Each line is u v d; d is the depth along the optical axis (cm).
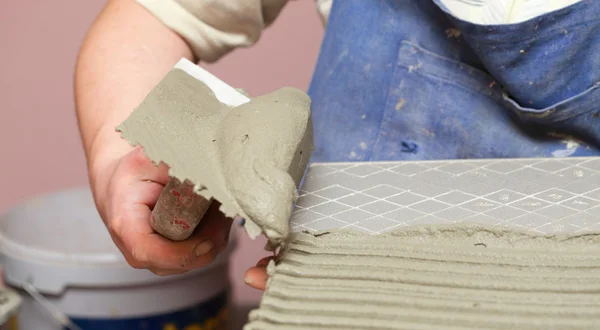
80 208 159
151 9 93
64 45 180
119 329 136
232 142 60
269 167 56
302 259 59
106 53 90
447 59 89
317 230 64
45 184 191
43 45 179
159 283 135
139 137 57
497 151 88
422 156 92
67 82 182
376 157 93
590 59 79
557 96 82
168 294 136
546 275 56
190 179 54
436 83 90
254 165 56
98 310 134
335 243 62
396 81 92
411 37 91
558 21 78
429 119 91
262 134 60
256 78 177
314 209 68
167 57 92
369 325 50
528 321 50
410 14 90
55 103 184
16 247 134
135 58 89
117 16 94
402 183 74
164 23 94
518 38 79
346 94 94
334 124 95
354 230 64
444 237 62
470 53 88
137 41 91
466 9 83
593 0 76
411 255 59
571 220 65
